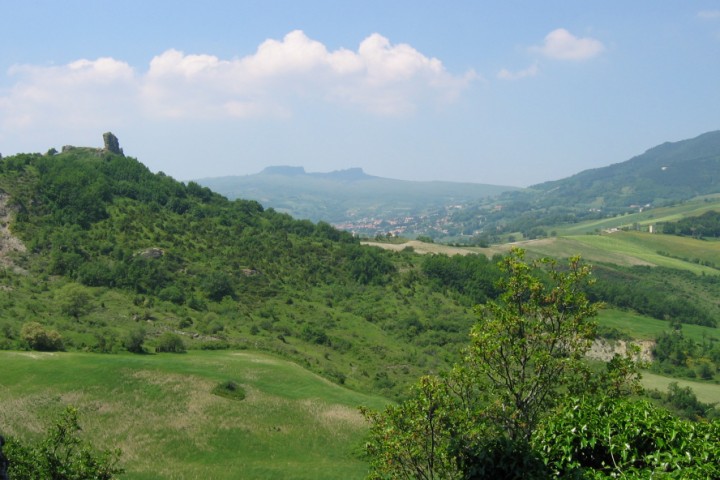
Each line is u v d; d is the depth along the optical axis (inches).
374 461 801.6
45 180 5132.9
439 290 5861.2
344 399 2805.1
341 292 5442.9
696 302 7042.3
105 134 6806.1
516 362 785.6
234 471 1920.5
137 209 5565.9
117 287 4242.1
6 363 2442.2
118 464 1836.9
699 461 495.8
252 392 2637.8
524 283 791.1
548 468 571.8
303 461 2103.8
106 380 2396.7
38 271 4119.1
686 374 4579.2
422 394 737.6
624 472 513.3
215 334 3848.4
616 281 7416.3
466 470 616.1
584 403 608.7
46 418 2025.1
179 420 2223.2
